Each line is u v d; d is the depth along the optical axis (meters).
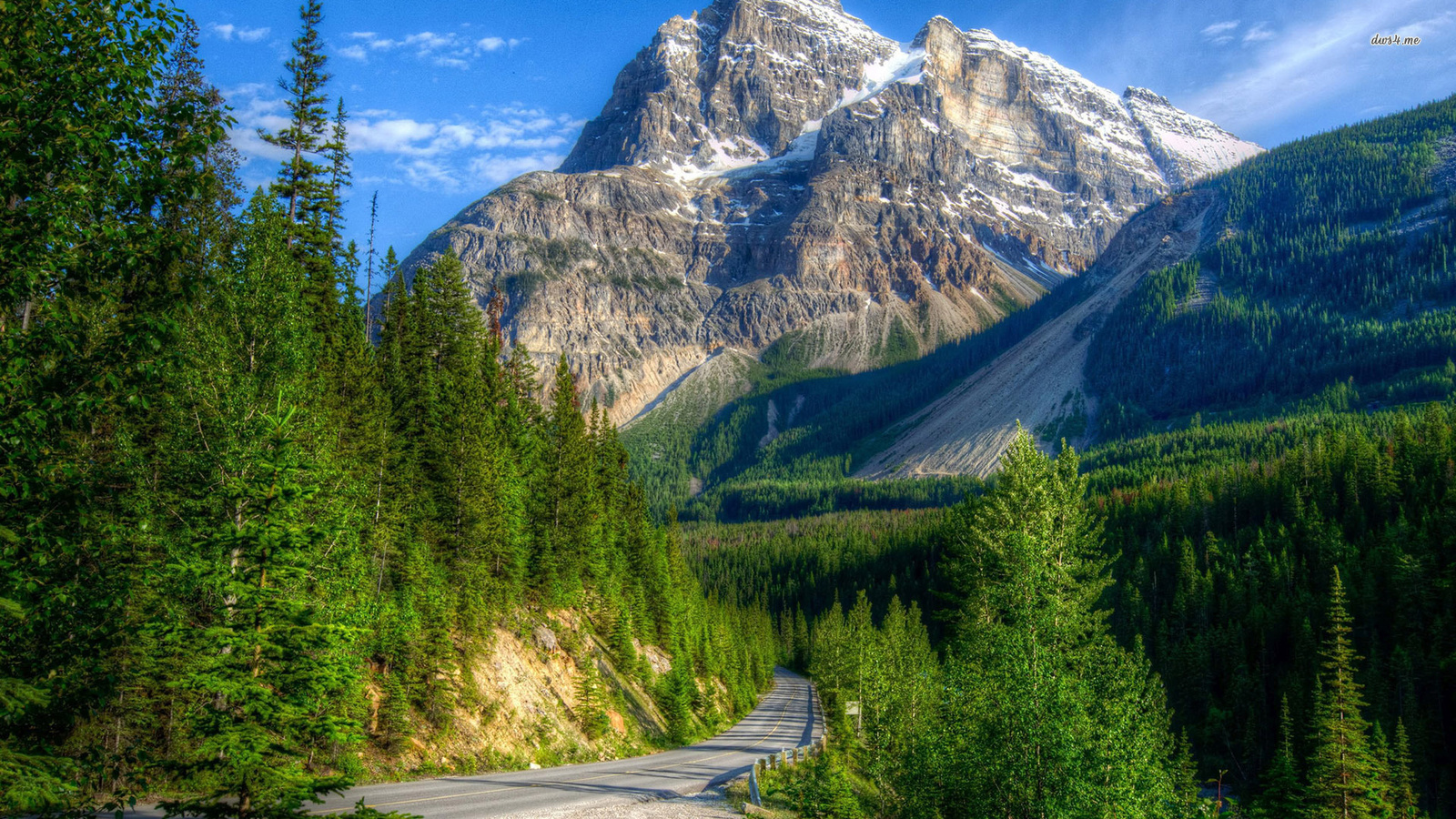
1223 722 85.19
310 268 41.62
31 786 10.55
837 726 47.62
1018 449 37.41
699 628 87.75
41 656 11.59
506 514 47.41
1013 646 23.61
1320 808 53.31
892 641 65.06
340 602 23.44
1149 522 138.62
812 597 187.12
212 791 11.84
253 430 21.20
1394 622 85.38
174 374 21.72
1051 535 33.03
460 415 45.97
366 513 31.20
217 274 24.28
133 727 21.50
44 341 11.48
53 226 11.34
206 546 13.32
